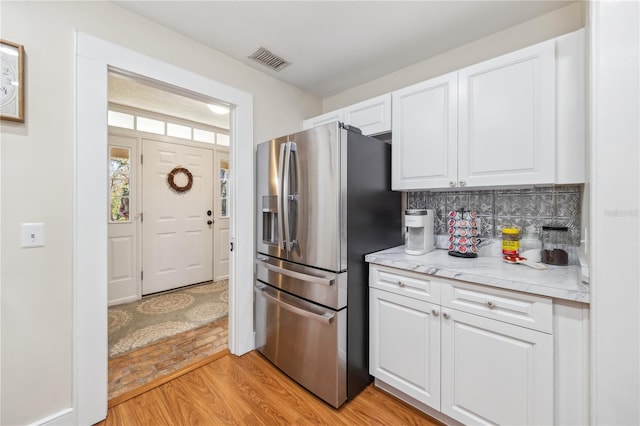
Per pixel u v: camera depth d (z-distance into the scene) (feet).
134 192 10.55
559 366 3.53
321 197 5.38
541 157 4.39
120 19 5.00
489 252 5.82
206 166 12.71
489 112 4.91
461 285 4.34
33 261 4.16
